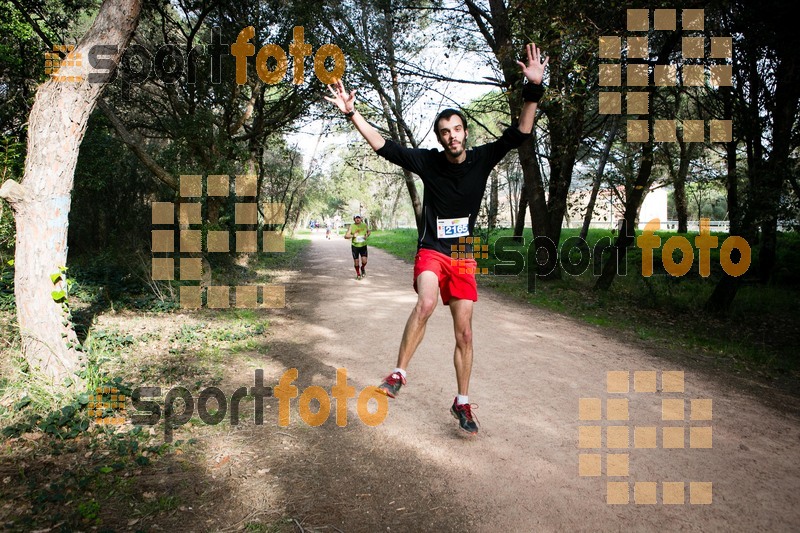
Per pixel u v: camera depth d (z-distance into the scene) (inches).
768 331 374.3
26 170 188.9
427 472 142.6
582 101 434.3
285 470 143.3
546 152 629.9
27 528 112.8
